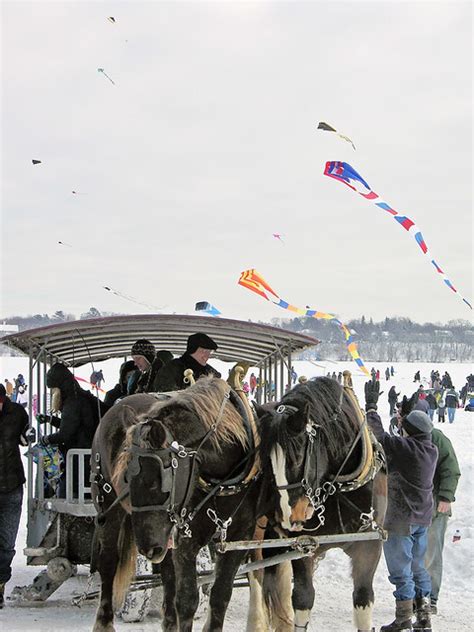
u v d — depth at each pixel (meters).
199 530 5.36
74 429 8.02
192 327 8.81
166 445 5.00
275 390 9.93
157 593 7.37
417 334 97.75
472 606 7.98
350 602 8.11
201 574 7.21
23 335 8.30
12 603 7.90
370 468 5.78
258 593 6.10
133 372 8.80
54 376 8.10
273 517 5.60
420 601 7.14
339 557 9.91
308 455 5.30
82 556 7.71
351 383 6.27
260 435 5.52
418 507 6.98
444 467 7.78
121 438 5.97
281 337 9.07
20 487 8.02
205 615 7.34
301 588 5.64
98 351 10.58
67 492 7.61
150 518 4.88
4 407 8.09
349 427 5.80
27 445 8.24
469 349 95.94
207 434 5.29
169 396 6.16
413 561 7.18
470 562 9.30
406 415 7.47
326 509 5.70
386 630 6.97
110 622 6.05
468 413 34.38
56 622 7.20
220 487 5.34
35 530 8.01
